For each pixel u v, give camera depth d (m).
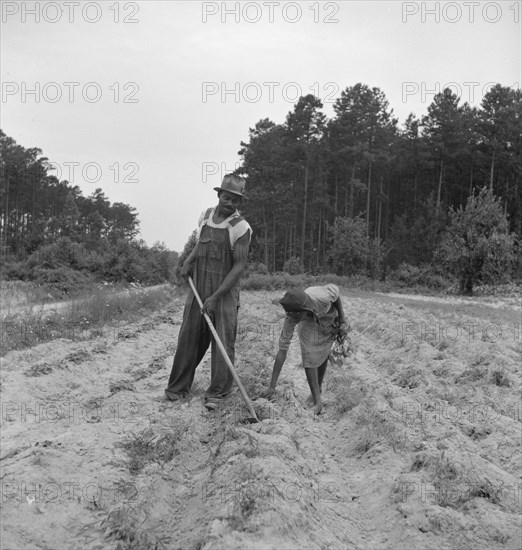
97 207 94.81
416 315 18.06
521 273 49.38
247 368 8.61
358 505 4.47
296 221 65.31
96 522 3.84
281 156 60.59
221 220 6.88
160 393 7.24
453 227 44.41
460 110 61.47
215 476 4.55
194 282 6.96
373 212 72.00
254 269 49.69
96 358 9.23
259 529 3.50
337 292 6.86
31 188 65.25
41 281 26.42
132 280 34.59
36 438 5.40
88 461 4.77
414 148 63.09
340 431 6.15
